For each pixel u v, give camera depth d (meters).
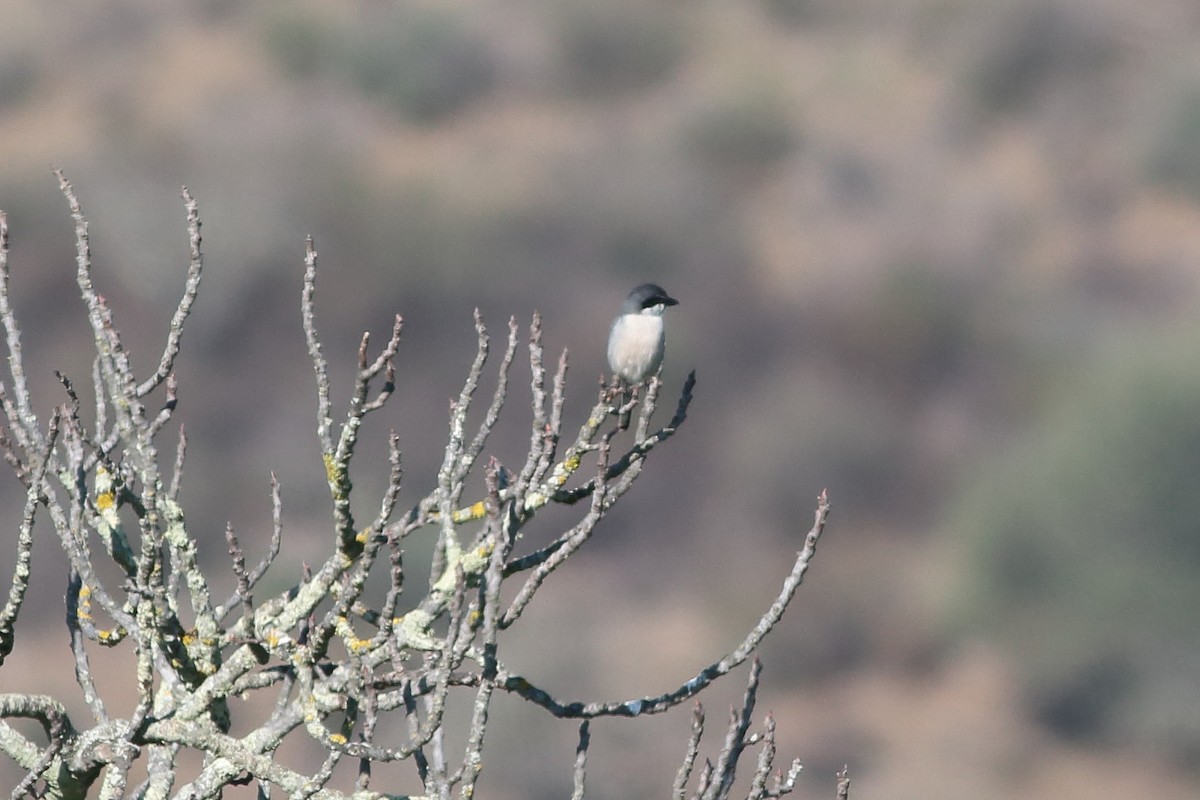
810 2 69.69
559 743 22.52
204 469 34.50
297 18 59.84
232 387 39.31
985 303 47.09
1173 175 55.38
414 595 26.67
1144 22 59.78
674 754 23.08
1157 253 50.97
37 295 42.09
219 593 26.62
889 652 32.69
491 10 62.31
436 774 4.69
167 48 59.56
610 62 61.66
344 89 57.28
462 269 45.28
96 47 59.56
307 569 5.42
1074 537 30.09
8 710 5.05
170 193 45.06
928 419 42.59
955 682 31.69
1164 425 29.89
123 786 5.09
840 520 37.62
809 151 55.78
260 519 33.41
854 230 51.28
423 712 8.05
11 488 29.03
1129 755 29.62
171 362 5.12
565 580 34.88
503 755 22.45
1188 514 29.47
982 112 59.94
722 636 32.56
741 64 60.69
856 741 30.03
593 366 39.75
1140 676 29.69
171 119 52.53
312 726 4.91
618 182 51.41
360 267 44.88
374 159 52.34
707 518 37.47
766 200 53.81
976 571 31.52
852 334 44.62
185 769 18.41
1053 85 60.19
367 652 5.03
